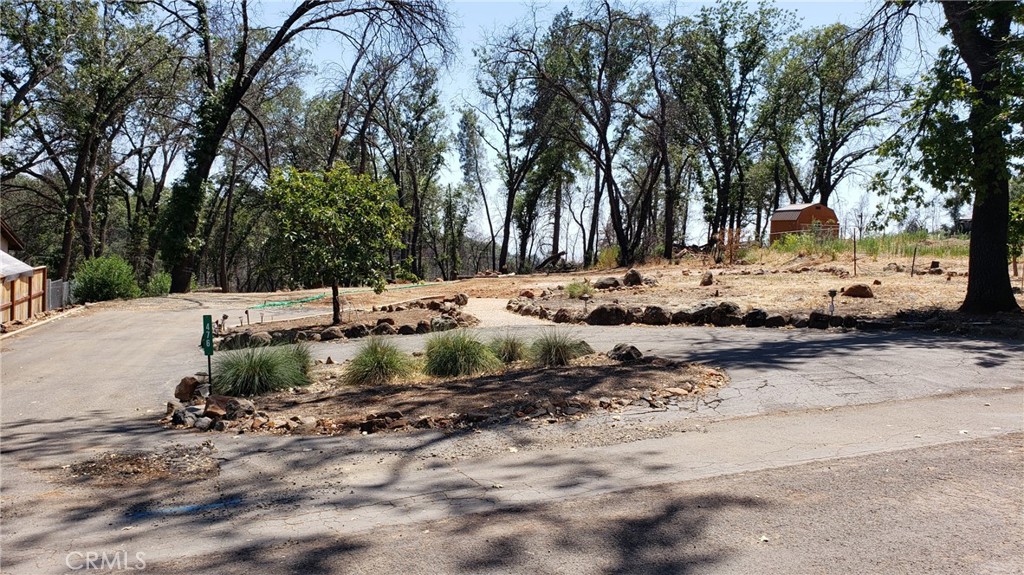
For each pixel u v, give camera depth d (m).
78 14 30.64
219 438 7.16
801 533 4.24
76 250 42.41
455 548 4.21
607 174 38.97
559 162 50.50
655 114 40.84
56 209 39.69
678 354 10.91
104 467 6.23
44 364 14.12
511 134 50.25
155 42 33.75
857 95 19.89
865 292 16.16
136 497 5.39
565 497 5.07
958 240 26.42
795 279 20.28
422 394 8.46
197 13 31.89
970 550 3.90
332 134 42.78
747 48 43.47
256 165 47.34
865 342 11.39
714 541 4.18
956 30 14.13
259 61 31.31
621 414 7.44
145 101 36.12
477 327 15.63
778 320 13.67
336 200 16.06
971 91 12.91
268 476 5.84
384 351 10.47
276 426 7.46
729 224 54.22
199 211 32.31
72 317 21.97
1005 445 5.95
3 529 4.78
